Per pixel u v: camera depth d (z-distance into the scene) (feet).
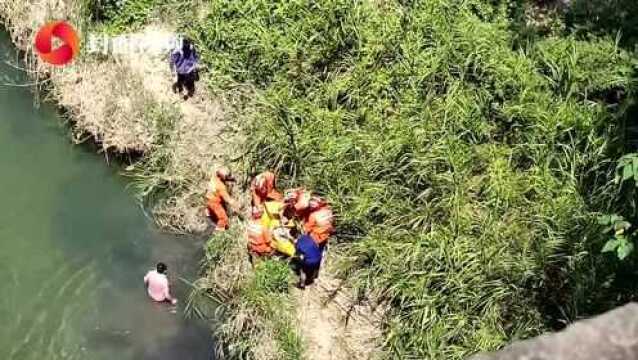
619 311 9.88
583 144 39.58
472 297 35.40
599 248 35.19
